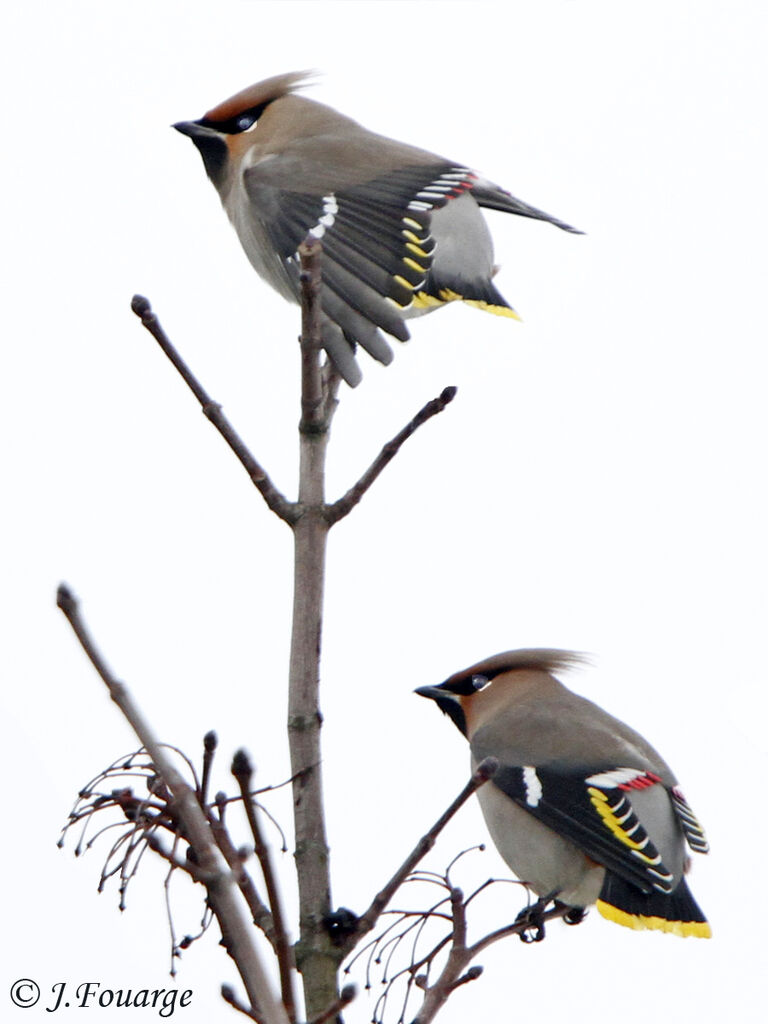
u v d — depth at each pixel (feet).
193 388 25.36
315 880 23.76
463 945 22.53
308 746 24.53
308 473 25.59
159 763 19.31
